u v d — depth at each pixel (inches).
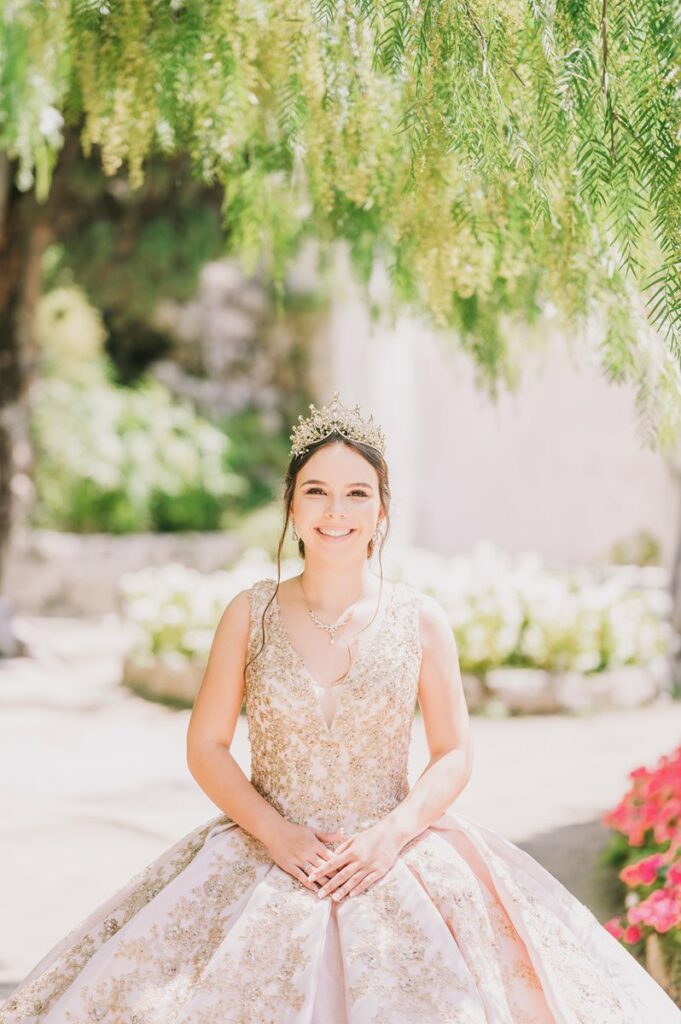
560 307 144.7
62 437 655.8
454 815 111.1
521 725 322.7
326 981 95.0
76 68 147.0
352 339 641.6
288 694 104.9
